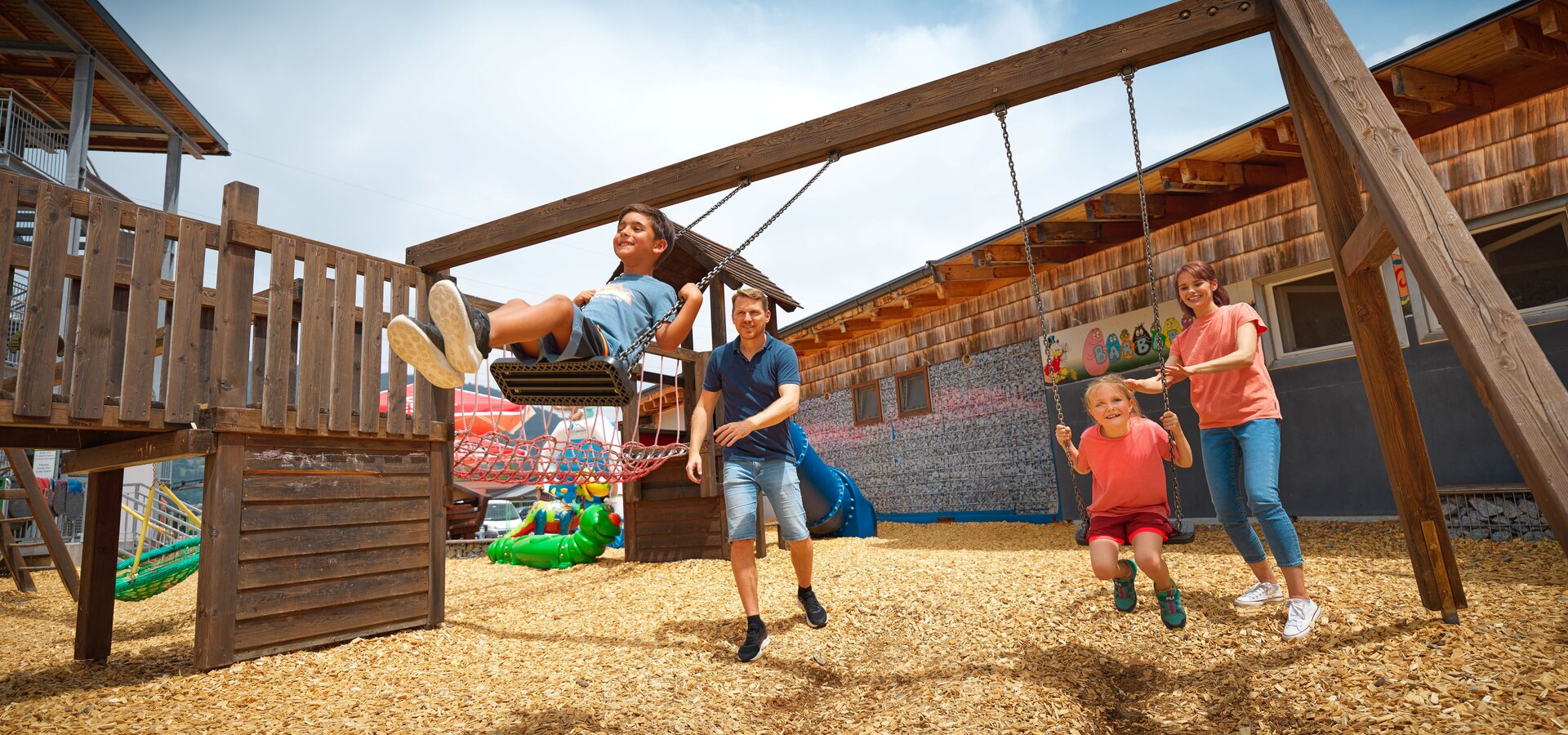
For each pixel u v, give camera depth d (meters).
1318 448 6.66
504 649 4.06
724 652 3.79
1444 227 2.24
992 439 9.91
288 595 4.02
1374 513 6.27
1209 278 3.81
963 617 4.08
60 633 5.36
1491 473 5.52
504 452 6.00
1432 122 5.97
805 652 3.76
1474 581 3.99
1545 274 5.42
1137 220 7.99
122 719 2.97
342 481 4.35
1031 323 9.47
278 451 4.07
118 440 4.26
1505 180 5.54
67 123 15.69
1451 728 2.26
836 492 9.27
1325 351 6.77
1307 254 6.73
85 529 4.25
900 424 11.35
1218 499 3.74
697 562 6.95
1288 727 2.52
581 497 10.69
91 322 3.52
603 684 3.30
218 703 3.18
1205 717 2.72
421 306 5.01
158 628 5.40
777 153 4.00
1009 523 9.31
